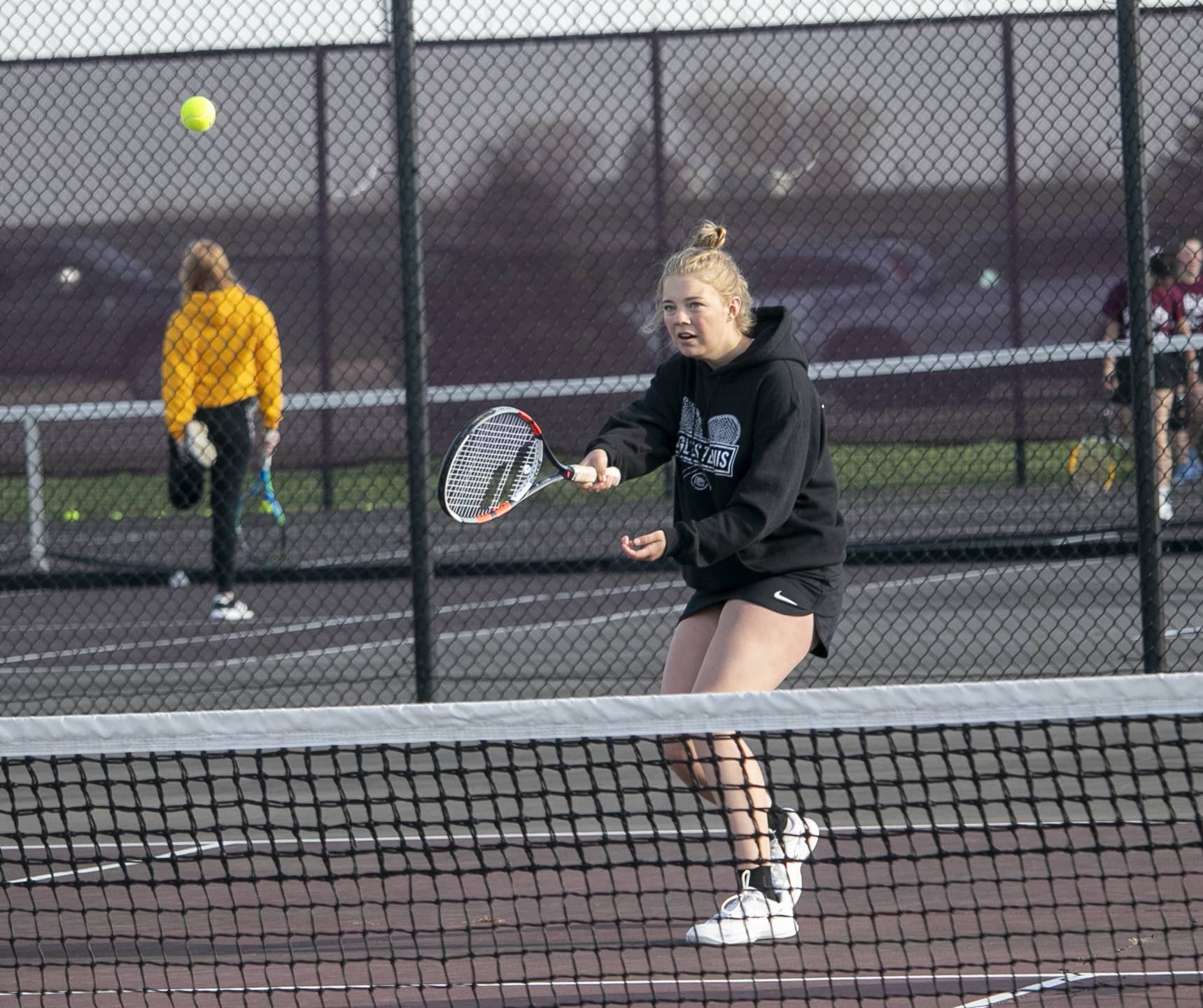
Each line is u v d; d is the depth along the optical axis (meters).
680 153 31.41
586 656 28.17
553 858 17.23
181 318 29.84
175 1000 13.32
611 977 13.52
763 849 14.39
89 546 34.25
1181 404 28.67
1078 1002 12.49
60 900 16.47
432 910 15.70
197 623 33.06
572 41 29.03
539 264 31.66
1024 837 17.38
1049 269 30.61
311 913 14.58
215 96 27.73
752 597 14.45
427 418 23.59
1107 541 30.06
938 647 27.34
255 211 33.81
